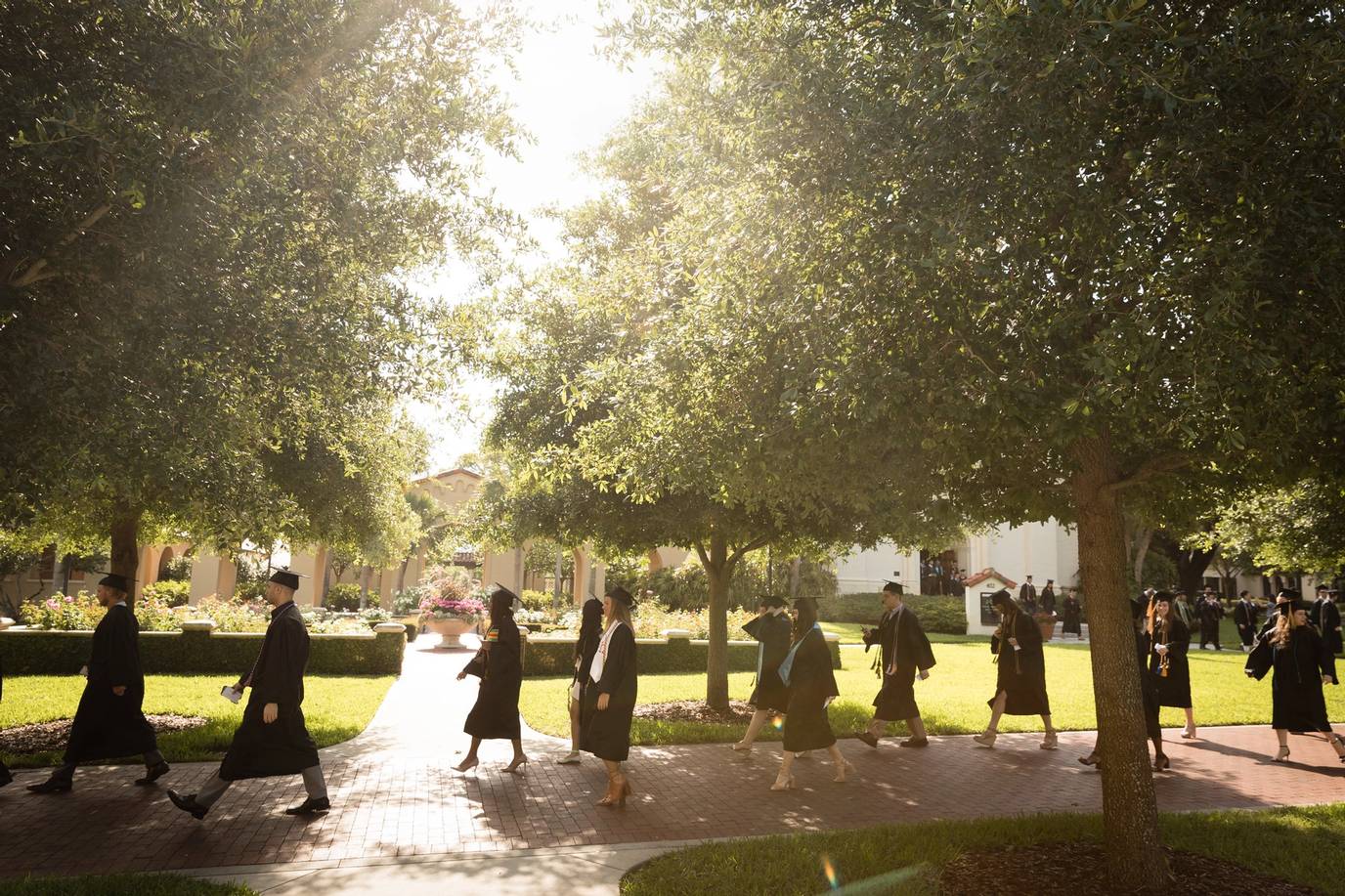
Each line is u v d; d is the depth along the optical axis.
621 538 10.89
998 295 4.38
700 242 5.91
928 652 9.62
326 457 10.39
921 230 3.98
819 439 5.02
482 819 6.32
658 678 16.00
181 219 4.16
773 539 10.94
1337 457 4.75
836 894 4.72
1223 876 5.14
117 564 9.52
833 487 5.73
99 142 3.77
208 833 5.79
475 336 7.28
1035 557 45.00
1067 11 3.71
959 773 8.22
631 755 8.81
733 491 6.34
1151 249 4.04
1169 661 10.59
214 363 4.61
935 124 4.32
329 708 11.51
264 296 4.77
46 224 4.13
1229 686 15.50
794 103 4.87
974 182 4.29
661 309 7.01
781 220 5.10
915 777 8.02
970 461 4.95
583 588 31.55
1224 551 18.50
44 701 11.29
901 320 4.59
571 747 9.19
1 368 3.76
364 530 12.56
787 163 4.96
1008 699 9.56
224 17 4.38
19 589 36.56
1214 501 6.36
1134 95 3.93
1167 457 5.04
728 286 5.40
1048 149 4.11
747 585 30.86
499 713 7.91
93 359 3.97
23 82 3.98
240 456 6.74
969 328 4.46
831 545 11.69
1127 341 3.73
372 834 5.86
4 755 7.95
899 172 4.48
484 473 22.98
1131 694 5.16
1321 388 4.24
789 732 7.47
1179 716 11.98
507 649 8.04
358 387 6.40
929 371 4.46
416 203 6.54
